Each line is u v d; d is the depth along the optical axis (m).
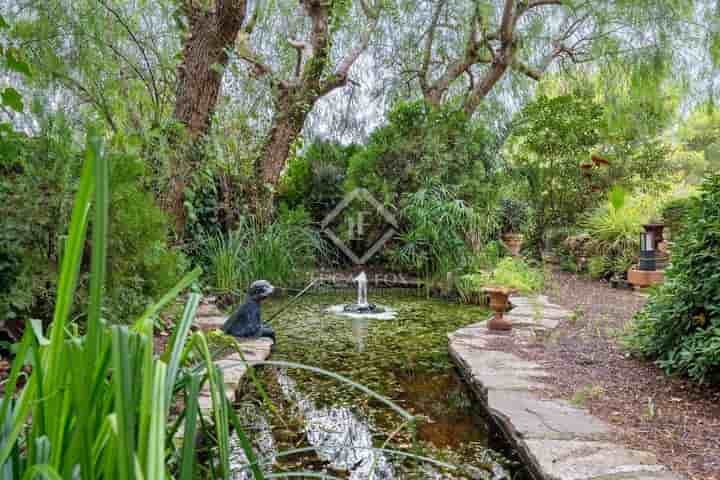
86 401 0.60
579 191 9.44
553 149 9.33
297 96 7.00
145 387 0.60
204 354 0.75
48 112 3.60
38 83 4.45
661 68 7.59
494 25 8.90
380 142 8.03
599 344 3.61
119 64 5.43
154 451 0.54
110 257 2.79
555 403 2.39
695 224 2.77
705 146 17.31
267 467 1.88
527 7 8.11
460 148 7.79
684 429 2.07
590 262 7.70
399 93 9.92
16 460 0.71
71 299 0.62
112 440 0.62
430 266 7.01
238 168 6.42
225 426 0.72
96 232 0.56
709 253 2.62
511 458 2.02
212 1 5.24
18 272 2.67
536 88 10.31
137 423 0.66
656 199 8.41
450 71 9.38
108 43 5.16
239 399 2.62
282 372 3.10
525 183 9.48
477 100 9.12
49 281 2.72
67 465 0.61
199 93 5.21
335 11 6.98
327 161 9.16
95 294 0.57
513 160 9.77
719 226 2.61
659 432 2.04
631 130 8.88
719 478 1.64
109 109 5.41
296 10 7.31
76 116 4.89
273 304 5.69
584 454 1.83
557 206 9.71
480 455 2.05
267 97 6.56
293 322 4.73
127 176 2.89
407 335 4.19
